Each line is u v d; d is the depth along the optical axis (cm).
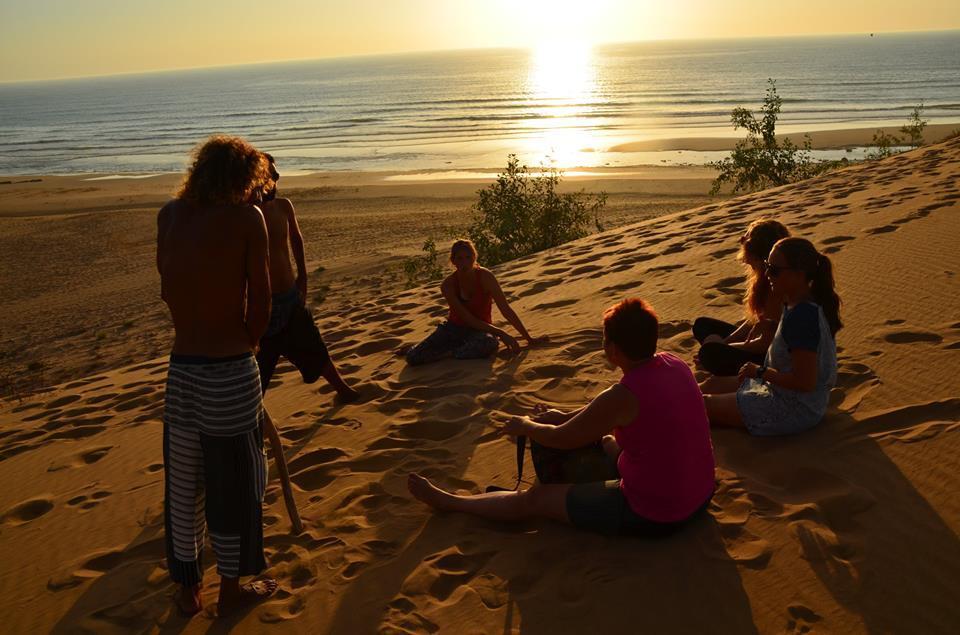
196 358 287
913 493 304
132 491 428
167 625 301
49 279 2159
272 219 468
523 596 285
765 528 300
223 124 10512
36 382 1171
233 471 295
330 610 296
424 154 5578
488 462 400
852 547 280
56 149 8762
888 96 8225
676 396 293
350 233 2486
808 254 348
